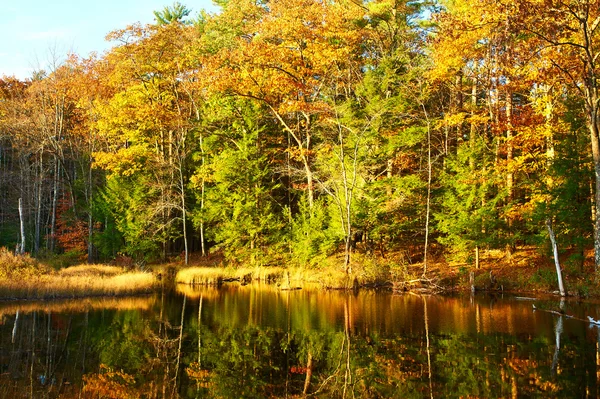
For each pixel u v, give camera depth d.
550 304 19.44
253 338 14.37
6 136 42.41
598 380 9.62
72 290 23.53
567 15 19.67
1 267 24.44
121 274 27.77
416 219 30.58
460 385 9.54
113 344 13.78
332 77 34.22
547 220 21.92
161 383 10.29
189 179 41.53
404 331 14.76
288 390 9.76
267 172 35.16
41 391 9.70
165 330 15.61
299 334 14.76
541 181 24.03
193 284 30.97
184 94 40.38
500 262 27.83
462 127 36.22
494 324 15.47
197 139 41.75
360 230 30.83
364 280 27.77
